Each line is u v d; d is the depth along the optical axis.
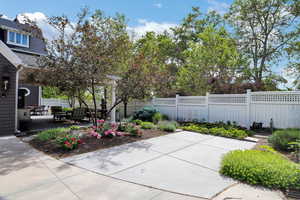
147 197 2.45
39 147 4.77
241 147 5.10
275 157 3.54
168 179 3.02
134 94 6.62
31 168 3.40
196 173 3.28
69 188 2.66
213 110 8.91
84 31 5.39
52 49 5.53
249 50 12.38
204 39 11.43
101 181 2.91
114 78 6.86
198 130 7.29
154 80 6.77
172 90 11.05
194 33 18.45
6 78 6.16
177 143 5.50
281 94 6.79
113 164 3.67
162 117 10.11
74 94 6.56
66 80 5.39
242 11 11.64
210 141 5.81
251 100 7.59
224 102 8.50
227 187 2.77
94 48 5.38
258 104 7.38
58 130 6.10
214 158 4.12
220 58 11.03
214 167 3.58
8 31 12.52
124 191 2.60
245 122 7.74
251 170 2.95
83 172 3.25
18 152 4.36
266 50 12.06
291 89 12.24
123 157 4.11
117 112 11.78
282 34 11.38
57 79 5.40
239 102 8.00
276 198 2.47
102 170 3.35
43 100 14.93
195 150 4.77
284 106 6.70
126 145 5.14
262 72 12.39
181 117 10.32
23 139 5.72
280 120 6.78
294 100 6.49
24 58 7.70
